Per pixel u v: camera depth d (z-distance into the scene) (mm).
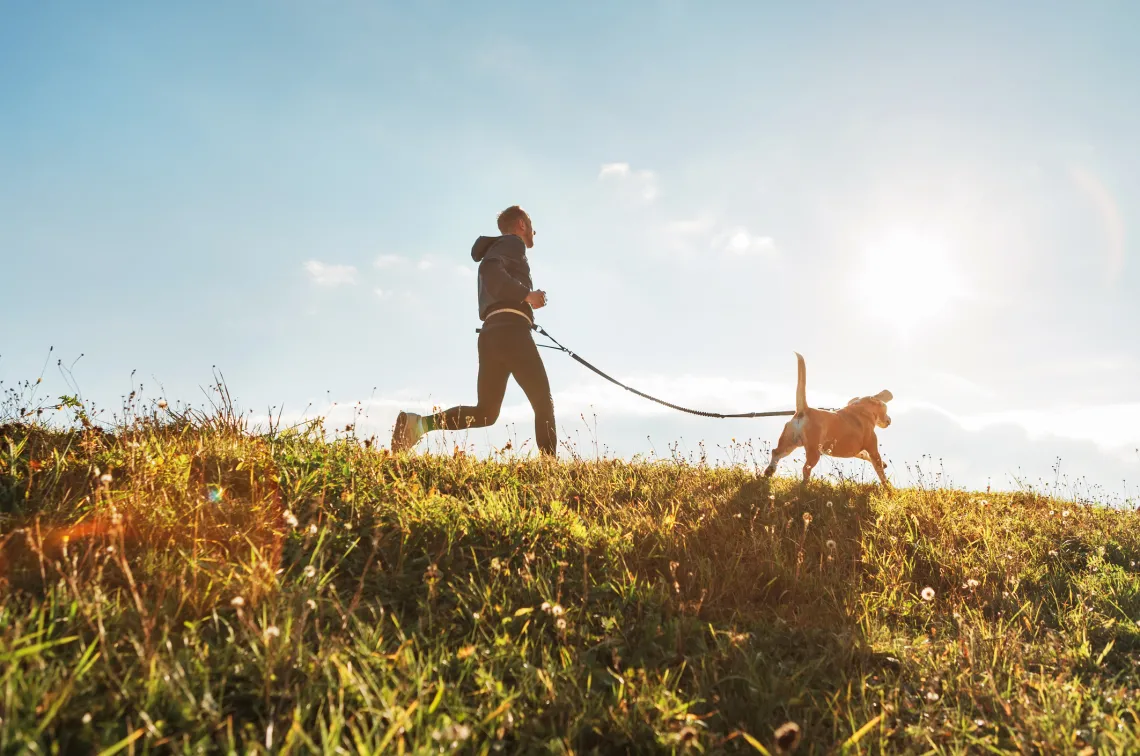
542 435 5863
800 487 5957
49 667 2037
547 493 4648
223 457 4023
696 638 3049
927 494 6488
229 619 2559
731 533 4492
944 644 3404
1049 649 3418
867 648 3219
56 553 2771
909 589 4254
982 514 5797
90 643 2242
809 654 3137
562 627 2666
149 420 4559
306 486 3850
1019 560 4754
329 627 2576
